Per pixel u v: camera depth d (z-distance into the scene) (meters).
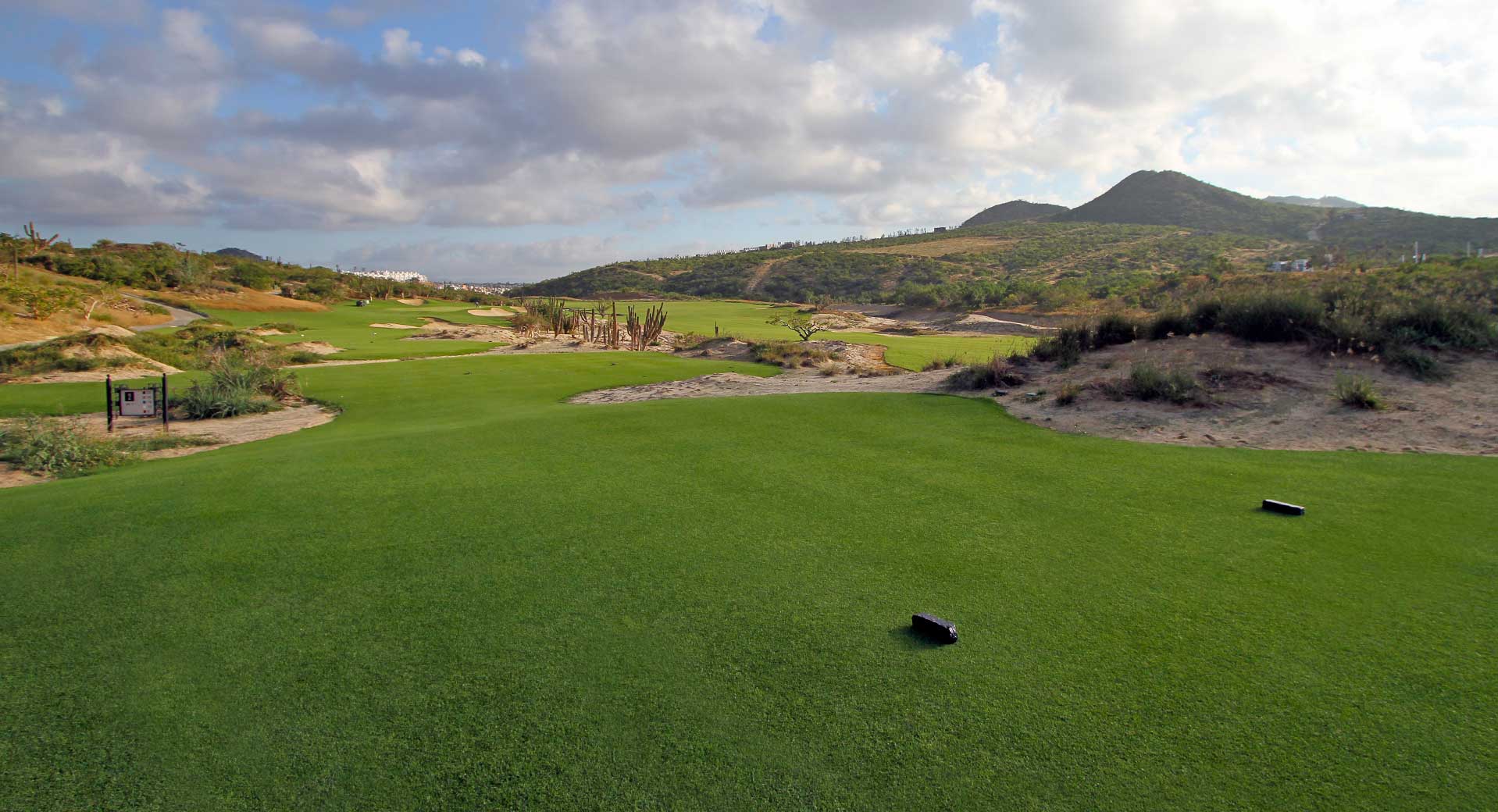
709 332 51.12
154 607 4.29
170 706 3.23
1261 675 3.31
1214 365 11.12
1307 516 5.57
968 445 8.77
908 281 110.50
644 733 2.98
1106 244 123.44
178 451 11.79
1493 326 10.62
